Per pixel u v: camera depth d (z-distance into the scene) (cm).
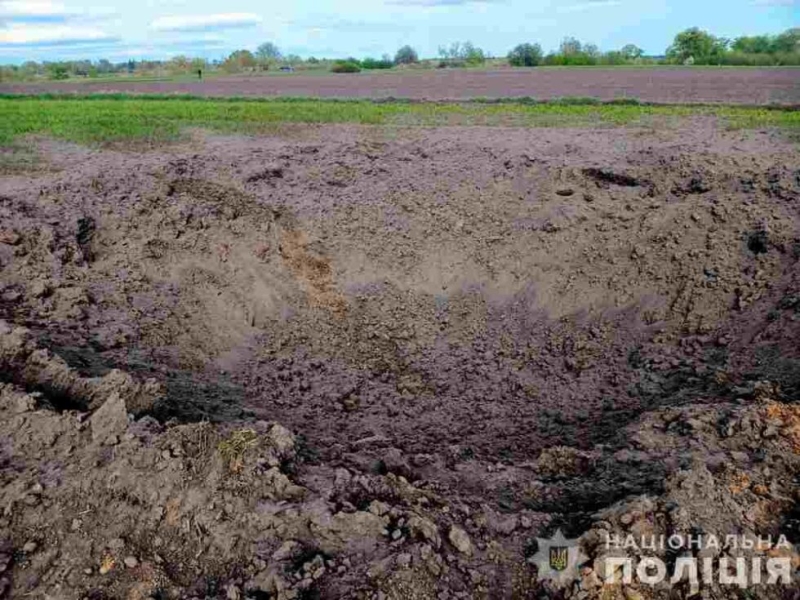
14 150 1254
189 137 1439
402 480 425
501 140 1329
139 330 643
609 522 371
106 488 395
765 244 683
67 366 508
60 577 352
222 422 480
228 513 378
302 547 360
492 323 745
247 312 736
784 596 332
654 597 336
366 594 334
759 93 2261
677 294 684
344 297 797
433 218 877
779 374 524
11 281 655
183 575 354
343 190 952
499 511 404
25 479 399
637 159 966
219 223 822
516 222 849
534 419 582
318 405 605
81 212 779
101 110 1905
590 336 686
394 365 688
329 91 2939
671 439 457
